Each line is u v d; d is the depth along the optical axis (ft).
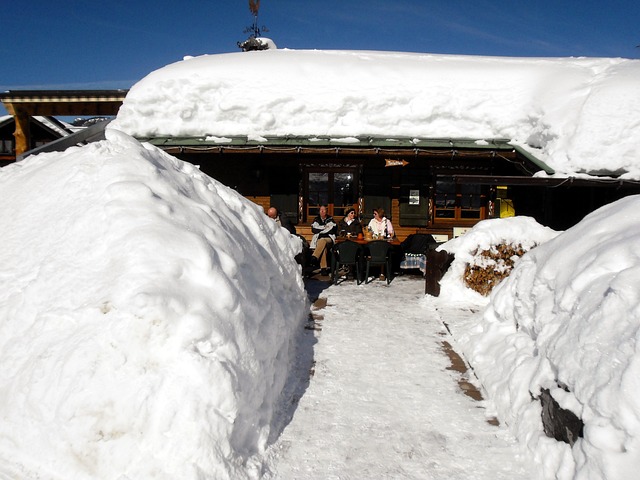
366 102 37.11
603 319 11.12
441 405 15.53
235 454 11.47
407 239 35.42
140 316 11.25
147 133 37.55
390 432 14.02
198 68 38.99
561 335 12.50
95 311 11.69
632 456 9.11
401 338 21.34
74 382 10.87
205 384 11.03
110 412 10.65
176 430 10.57
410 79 37.96
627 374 9.64
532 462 12.12
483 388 16.48
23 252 14.39
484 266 26.13
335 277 32.14
